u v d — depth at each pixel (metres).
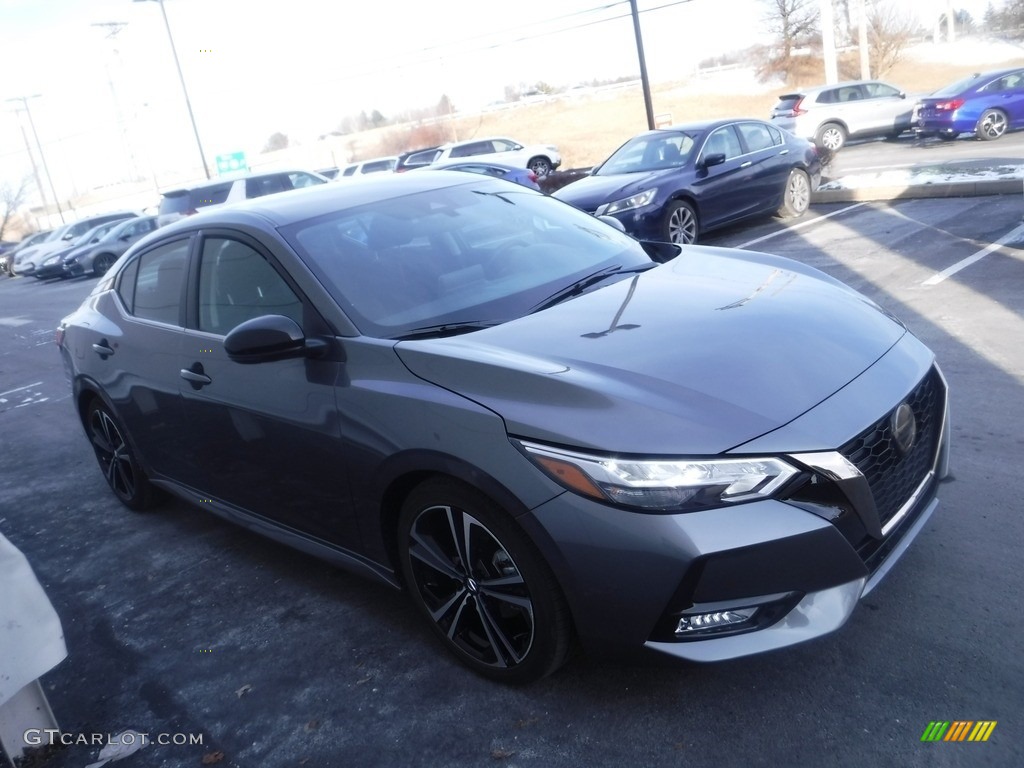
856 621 3.05
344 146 66.00
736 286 3.45
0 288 30.97
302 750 2.92
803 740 2.57
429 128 62.44
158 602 4.12
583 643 2.65
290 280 3.46
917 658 2.83
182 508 5.24
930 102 19.33
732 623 2.49
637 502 2.43
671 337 2.94
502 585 2.84
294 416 3.34
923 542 3.48
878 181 12.55
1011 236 8.27
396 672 3.22
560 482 2.53
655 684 2.90
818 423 2.56
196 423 3.97
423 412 2.85
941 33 53.69
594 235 4.15
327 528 3.48
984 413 4.62
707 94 51.31
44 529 5.34
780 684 2.81
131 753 3.05
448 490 2.85
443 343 3.03
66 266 25.59
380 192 4.08
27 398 9.48
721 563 2.39
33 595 2.95
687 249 4.16
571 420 2.57
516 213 4.14
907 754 2.46
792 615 2.50
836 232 10.07
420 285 3.46
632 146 11.88
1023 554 3.30
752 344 2.87
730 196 11.02
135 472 4.98
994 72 19.27
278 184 19.14
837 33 46.97
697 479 2.41
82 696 3.47
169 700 3.33
